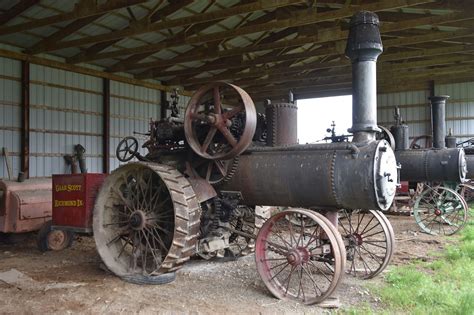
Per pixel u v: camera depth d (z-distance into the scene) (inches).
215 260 257.0
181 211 195.9
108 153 630.5
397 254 278.2
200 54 584.7
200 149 218.7
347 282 213.2
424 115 818.2
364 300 185.8
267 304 180.1
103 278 218.2
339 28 507.2
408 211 463.5
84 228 244.4
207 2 512.4
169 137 243.8
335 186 191.6
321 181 195.0
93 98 617.3
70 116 583.8
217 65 660.1
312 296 188.9
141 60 629.3
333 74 729.0
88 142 608.7
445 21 442.9
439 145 389.4
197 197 211.8
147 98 707.4
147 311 170.7
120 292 194.7
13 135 518.0
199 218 204.5
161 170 206.1
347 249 233.0
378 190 185.2
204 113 223.9
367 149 188.5
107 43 563.2
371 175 183.2
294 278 219.6
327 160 195.2
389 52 719.7
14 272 228.8
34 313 169.3
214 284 209.0
